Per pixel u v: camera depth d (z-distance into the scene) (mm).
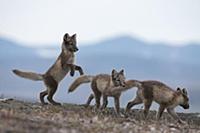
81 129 22266
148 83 28484
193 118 30516
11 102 27656
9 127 20547
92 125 23500
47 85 29141
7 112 23266
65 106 28625
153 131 24328
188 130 26016
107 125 23922
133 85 28484
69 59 29469
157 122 27062
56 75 29250
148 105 28297
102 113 27484
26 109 26016
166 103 28484
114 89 27922
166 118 29281
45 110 26359
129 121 26141
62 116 25000
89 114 26188
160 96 28328
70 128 22062
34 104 28297
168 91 28500
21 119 22250
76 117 25125
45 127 21344
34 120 22719
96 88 28703
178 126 26891
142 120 27172
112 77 27969
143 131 23906
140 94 28500
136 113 29266
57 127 21750
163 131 24750
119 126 24219
